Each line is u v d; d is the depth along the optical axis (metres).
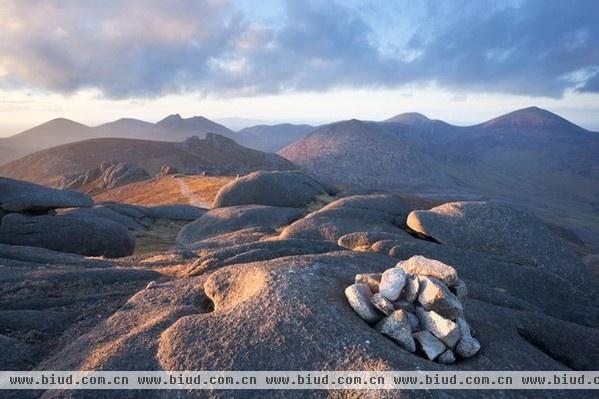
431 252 21.36
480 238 25.52
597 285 23.09
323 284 13.41
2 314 15.21
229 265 17.83
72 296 17.73
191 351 10.88
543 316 14.59
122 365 10.77
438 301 11.73
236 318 11.90
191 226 46.59
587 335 14.09
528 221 26.66
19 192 41.44
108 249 38.00
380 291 12.36
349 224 31.20
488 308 14.39
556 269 23.47
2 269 20.59
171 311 13.62
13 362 12.57
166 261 24.86
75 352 12.29
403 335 11.16
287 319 11.55
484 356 11.45
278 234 34.22
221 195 54.97
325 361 10.25
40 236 36.19
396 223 32.56
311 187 56.97
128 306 15.12
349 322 11.48
